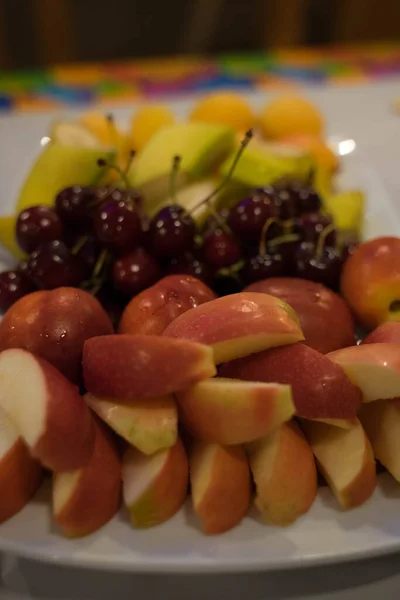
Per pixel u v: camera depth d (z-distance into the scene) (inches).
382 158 23.3
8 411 11.5
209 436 11.4
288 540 11.4
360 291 14.7
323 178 20.2
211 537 11.4
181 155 17.9
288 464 11.4
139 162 18.4
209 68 29.6
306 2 38.6
